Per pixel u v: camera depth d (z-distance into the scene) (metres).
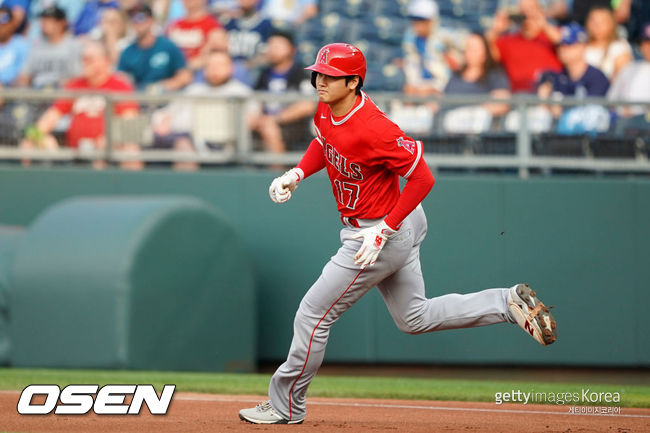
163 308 27.73
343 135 13.18
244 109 31.83
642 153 30.81
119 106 32.25
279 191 14.21
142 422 15.54
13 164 33.09
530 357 30.34
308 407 18.19
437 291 30.58
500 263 30.53
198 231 28.86
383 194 13.59
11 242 29.86
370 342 30.92
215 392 21.16
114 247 27.08
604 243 30.45
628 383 30.50
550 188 30.58
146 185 32.09
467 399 20.41
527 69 34.88
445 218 30.69
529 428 15.00
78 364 26.98
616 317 30.33
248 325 30.31
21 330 27.77
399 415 16.83
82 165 32.66
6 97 32.59
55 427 15.02
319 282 13.98
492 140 30.86
